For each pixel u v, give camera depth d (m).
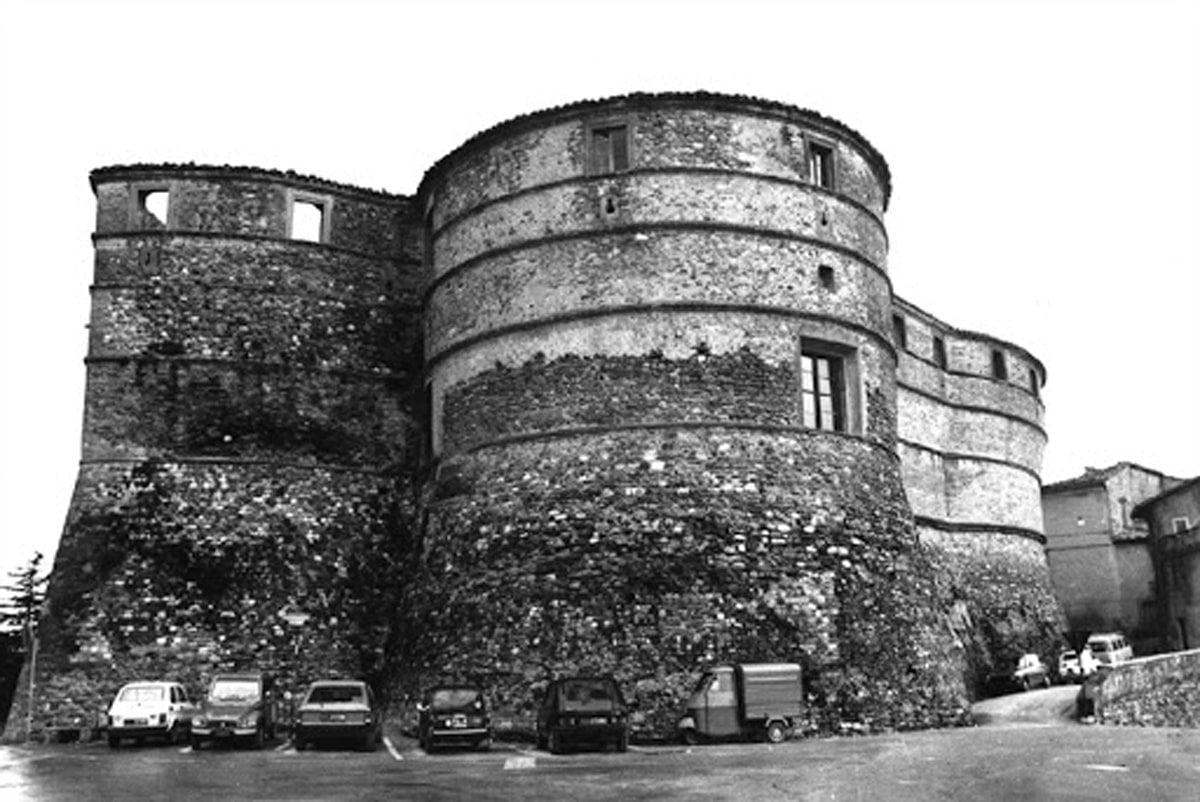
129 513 31.98
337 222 35.78
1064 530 58.28
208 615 31.28
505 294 29.97
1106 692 31.55
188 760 22.67
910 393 46.25
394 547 33.91
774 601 26.47
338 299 35.25
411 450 35.03
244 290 34.31
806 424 29.28
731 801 15.09
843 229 30.94
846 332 30.06
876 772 17.98
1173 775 17.47
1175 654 35.78
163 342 33.47
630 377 28.09
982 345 51.69
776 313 28.98
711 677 24.61
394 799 15.94
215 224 34.53
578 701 23.34
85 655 30.41
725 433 27.75
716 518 26.92
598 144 30.23
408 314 36.00
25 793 17.28
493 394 29.55
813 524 27.70
